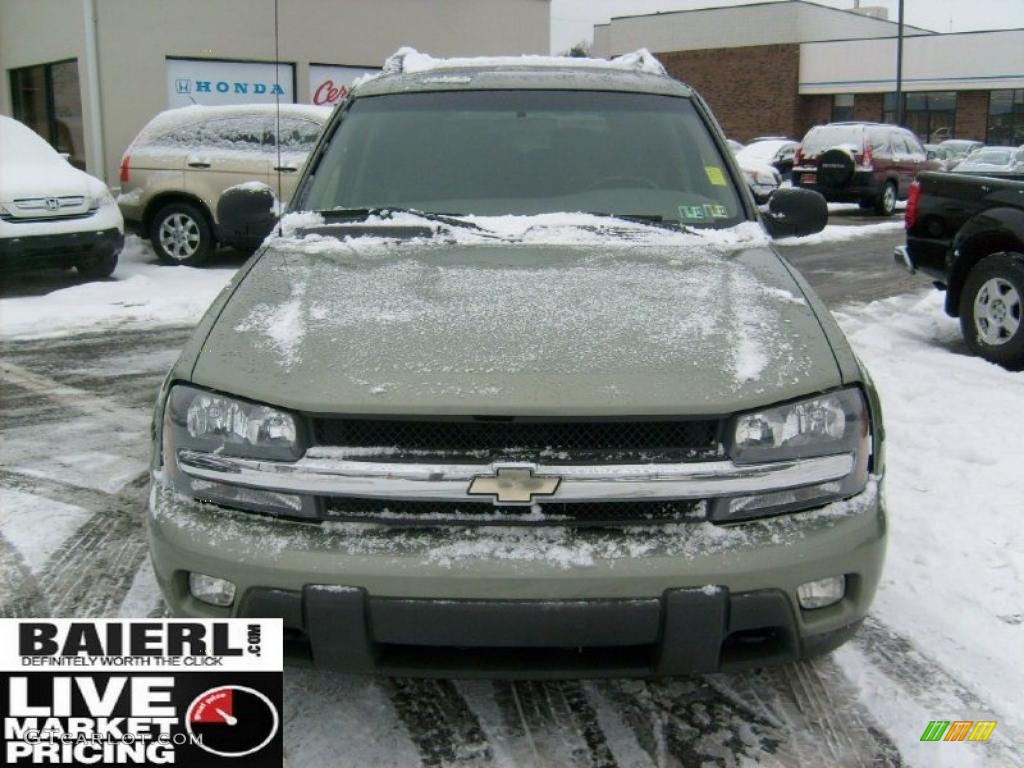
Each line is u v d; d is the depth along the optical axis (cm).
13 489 451
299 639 242
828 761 260
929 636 321
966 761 258
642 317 268
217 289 988
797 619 238
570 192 363
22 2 1539
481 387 235
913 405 579
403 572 227
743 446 237
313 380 241
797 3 4825
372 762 258
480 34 1766
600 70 427
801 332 265
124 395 617
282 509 239
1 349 745
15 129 1027
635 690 293
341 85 1625
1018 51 4350
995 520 409
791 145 2775
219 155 1105
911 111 4719
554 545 231
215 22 1480
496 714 280
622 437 237
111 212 1012
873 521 247
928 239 725
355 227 342
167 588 248
